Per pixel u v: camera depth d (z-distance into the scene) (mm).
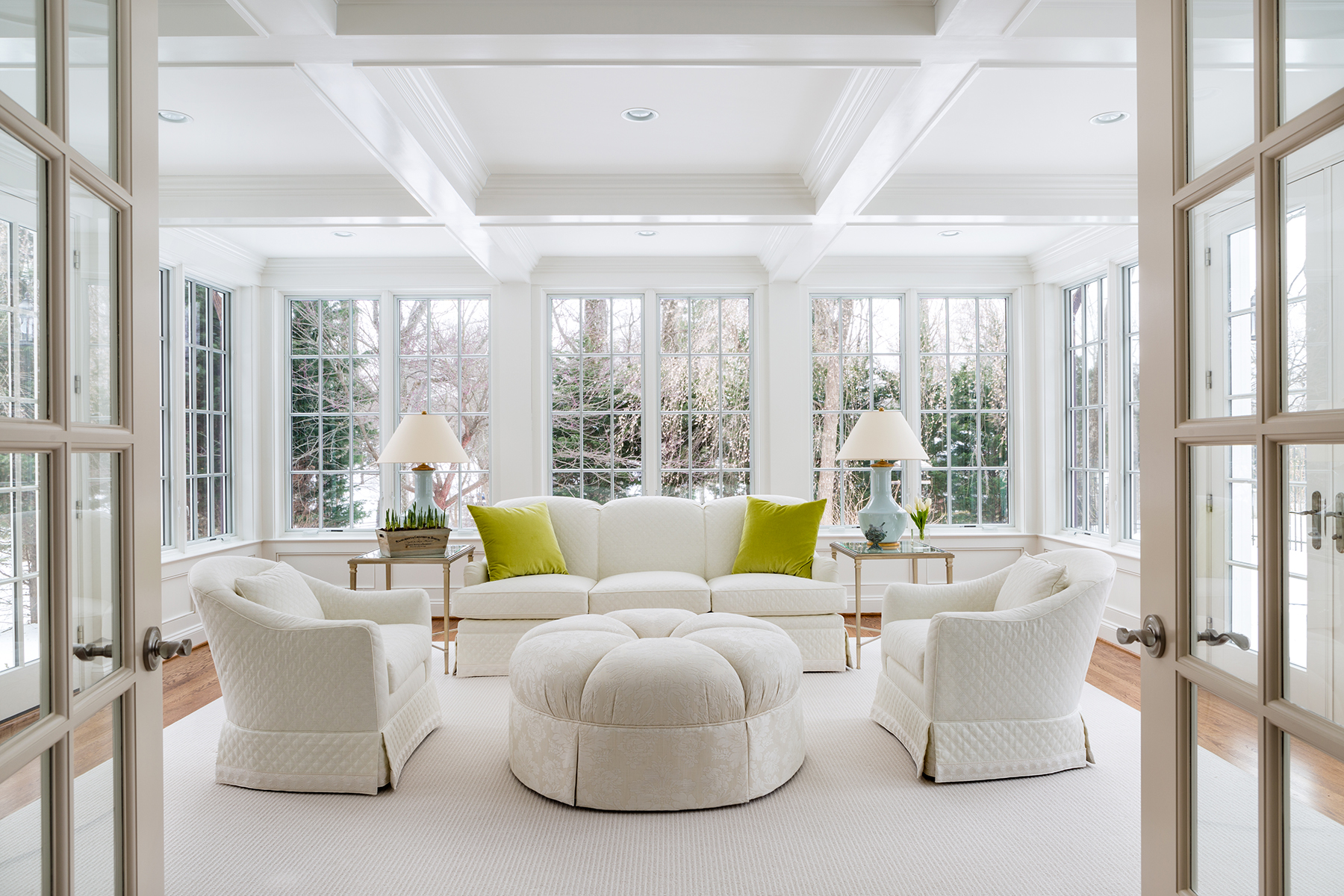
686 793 2504
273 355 5738
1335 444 806
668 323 5961
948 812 2506
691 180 4012
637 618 3275
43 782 955
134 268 1181
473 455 5938
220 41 2301
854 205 3871
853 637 5039
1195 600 1097
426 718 3189
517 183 4000
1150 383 1202
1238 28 969
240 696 2738
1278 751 910
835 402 5973
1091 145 3678
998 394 5969
